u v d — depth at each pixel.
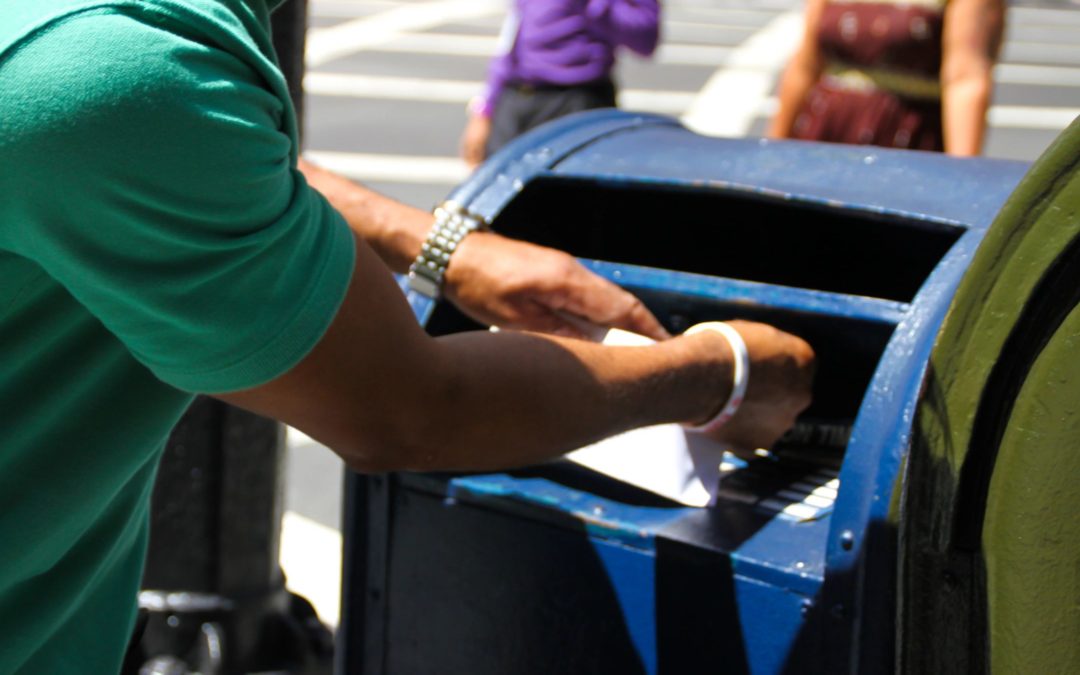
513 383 1.17
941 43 3.22
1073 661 1.11
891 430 1.32
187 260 0.98
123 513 1.18
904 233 1.86
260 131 0.99
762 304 1.66
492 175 1.86
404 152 8.82
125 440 1.09
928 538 1.17
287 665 2.74
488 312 1.65
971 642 1.17
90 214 0.95
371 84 11.51
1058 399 1.08
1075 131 1.03
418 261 1.67
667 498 1.55
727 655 1.42
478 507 1.62
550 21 4.55
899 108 3.28
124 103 0.92
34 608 1.13
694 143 1.93
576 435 1.23
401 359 1.09
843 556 1.32
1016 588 1.12
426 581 1.69
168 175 0.94
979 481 1.14
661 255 2.07
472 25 16.23
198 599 2.64
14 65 0.92
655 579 1.47
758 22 17.66
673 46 14.62
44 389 1.05
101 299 0.99
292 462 4.07
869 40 3.25
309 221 1.04
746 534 1.46
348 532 1.76
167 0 0.95
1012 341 1.10
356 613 1.78
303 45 2.47
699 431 1.46
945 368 1.14
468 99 10.99
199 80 0.95
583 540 1.52
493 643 1.64
